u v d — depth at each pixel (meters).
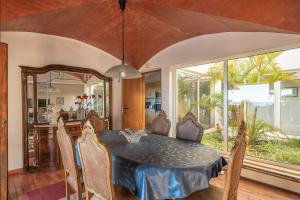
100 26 3.74
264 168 3.12
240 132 1.64
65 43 4.44
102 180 1.61
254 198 2.64
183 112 4.68
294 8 2.16
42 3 2.46
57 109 4.32
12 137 3.66
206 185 1.71
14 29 3.62
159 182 1.63
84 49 4.77
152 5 2.83
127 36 4.14
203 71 4.31
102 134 3.15
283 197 2.67
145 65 5.26
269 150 3.37
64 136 2.07
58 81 4.38
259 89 3.47
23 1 2.36
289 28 2.65
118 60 5.45
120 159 1.92
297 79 3.06
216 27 3.36
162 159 1.90
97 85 5.08
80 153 1.82
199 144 2.52
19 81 3.77
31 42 3.94
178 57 4.43
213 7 2.41
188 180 1.65
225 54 3.62
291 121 3.14
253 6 2.24
